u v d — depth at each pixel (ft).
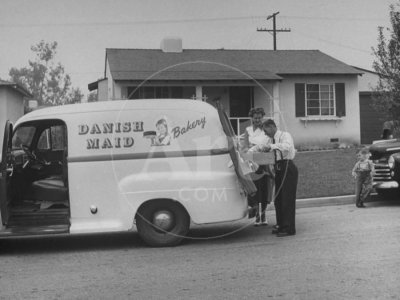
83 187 24.06
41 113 24.71
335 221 29.35
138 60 73.72
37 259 23.02
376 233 25.36
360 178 34.30
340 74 74.59
